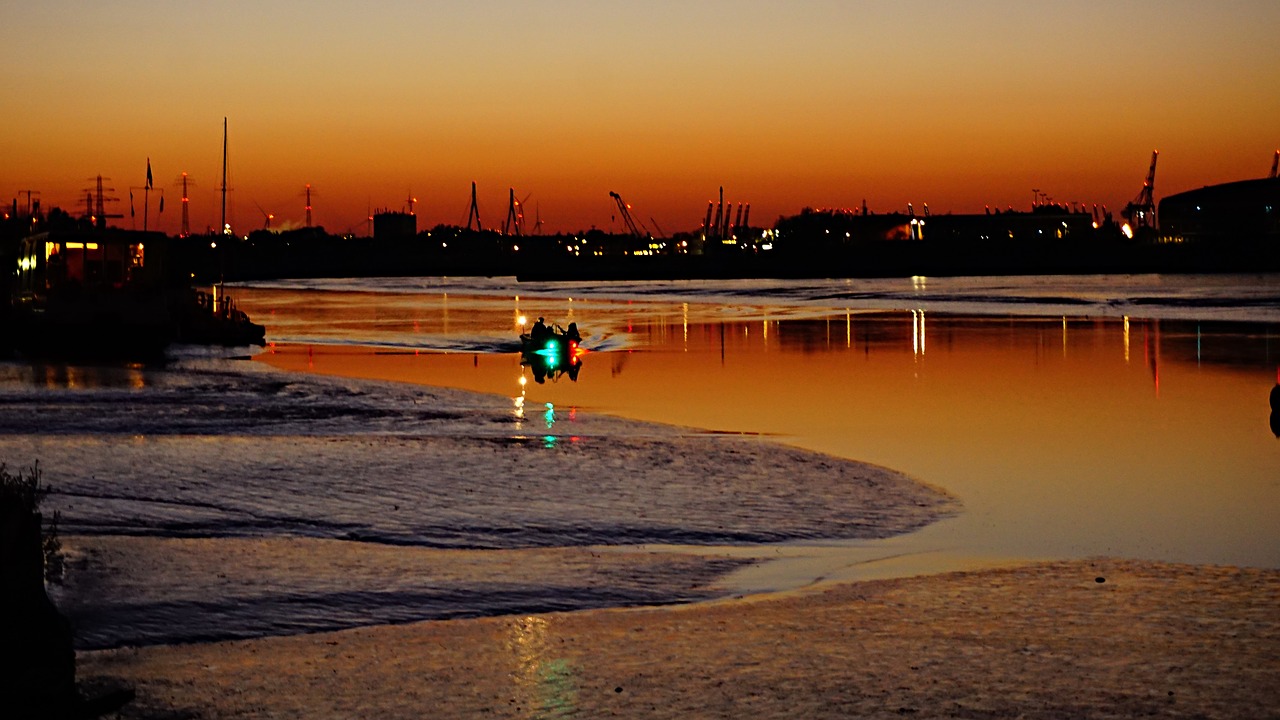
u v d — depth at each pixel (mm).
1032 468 35875
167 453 36375
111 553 23328
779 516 28594
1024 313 143875
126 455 35844
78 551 23500
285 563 22875
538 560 23719
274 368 69000
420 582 21703
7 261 106875
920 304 173875
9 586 14586
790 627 19109
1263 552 25281
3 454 35812
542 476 33375
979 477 34344
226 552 23703
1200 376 65500
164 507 28391
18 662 14531
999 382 62531
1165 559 24703
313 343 96312
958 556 24859
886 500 30688
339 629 18844
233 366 71062
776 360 77750
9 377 61844
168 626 18766
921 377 65500
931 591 21375
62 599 20047
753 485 32406
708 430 43625
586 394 56781
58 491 29984
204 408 48625
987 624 19188
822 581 22547
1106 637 18406
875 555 24922
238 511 28156
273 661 17203
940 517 28812
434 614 19781
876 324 121500
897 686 16188
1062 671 16766
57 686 14750
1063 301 177000
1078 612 19844
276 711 15219
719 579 22562
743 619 19625
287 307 179125
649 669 16922
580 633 18750
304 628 18844
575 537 26188
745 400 54219
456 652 17719
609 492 31172
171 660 17219
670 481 32875
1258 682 16266
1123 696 15758
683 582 22219
